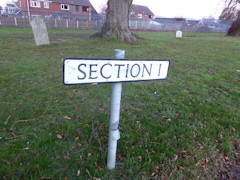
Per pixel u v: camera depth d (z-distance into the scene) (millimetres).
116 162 2088
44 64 5594
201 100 3730
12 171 1901
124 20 11250
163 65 1646
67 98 3572
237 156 2342
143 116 3057
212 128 2797
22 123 2719
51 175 1871
